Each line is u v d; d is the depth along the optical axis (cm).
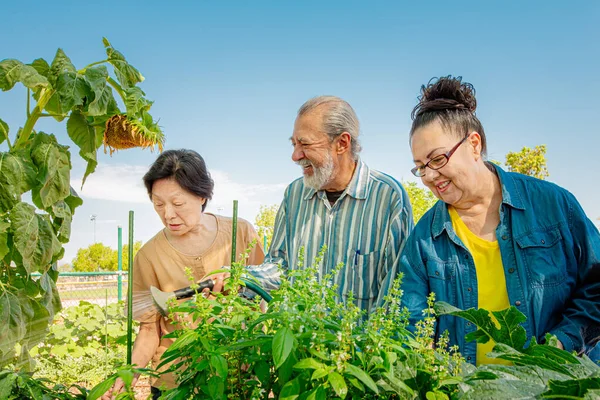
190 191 221
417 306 179
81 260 3195
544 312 171
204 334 121
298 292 125
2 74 191
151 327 220
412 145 180
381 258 226
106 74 211
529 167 1723
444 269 186
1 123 208
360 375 97
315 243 236
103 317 628
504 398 93
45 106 218
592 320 163
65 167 207
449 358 112
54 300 223
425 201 1095
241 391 118
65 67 209
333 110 218
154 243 241
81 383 519
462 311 128
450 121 172
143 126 272
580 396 89
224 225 247
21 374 159
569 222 176
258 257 260
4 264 210
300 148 221
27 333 210
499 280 181
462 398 95
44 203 200
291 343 101
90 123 224
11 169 193
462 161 174
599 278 170
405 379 105
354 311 113
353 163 233
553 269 172
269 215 1673
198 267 235
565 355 109
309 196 243
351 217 231
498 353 110
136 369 129
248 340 116
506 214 181
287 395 102
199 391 120
